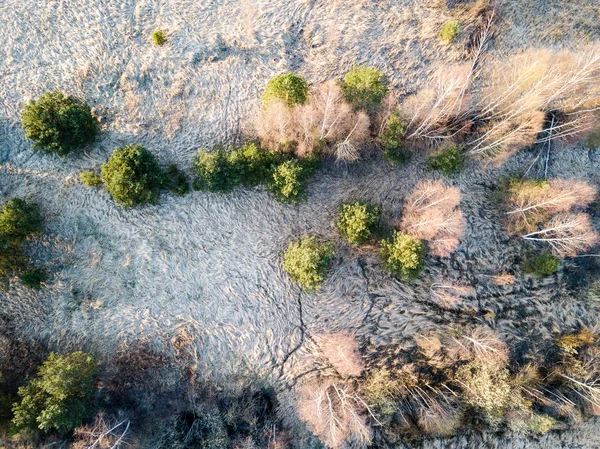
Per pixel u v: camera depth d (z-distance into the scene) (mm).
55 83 29984
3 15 30234
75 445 26531
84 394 26812
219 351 30562
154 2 30703
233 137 30328
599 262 33188
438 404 30656
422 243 29000
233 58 30562
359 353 30828
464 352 31000
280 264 30938
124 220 29953
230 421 30469
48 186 29688
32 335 29516
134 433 28969
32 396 25953
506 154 31812
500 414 30594
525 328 32250
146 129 30234
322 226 31156
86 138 28578
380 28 31000
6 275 28844
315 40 30656
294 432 31344
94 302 29688
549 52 30422
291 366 31047
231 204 30766
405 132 30297
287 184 27594
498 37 31625
